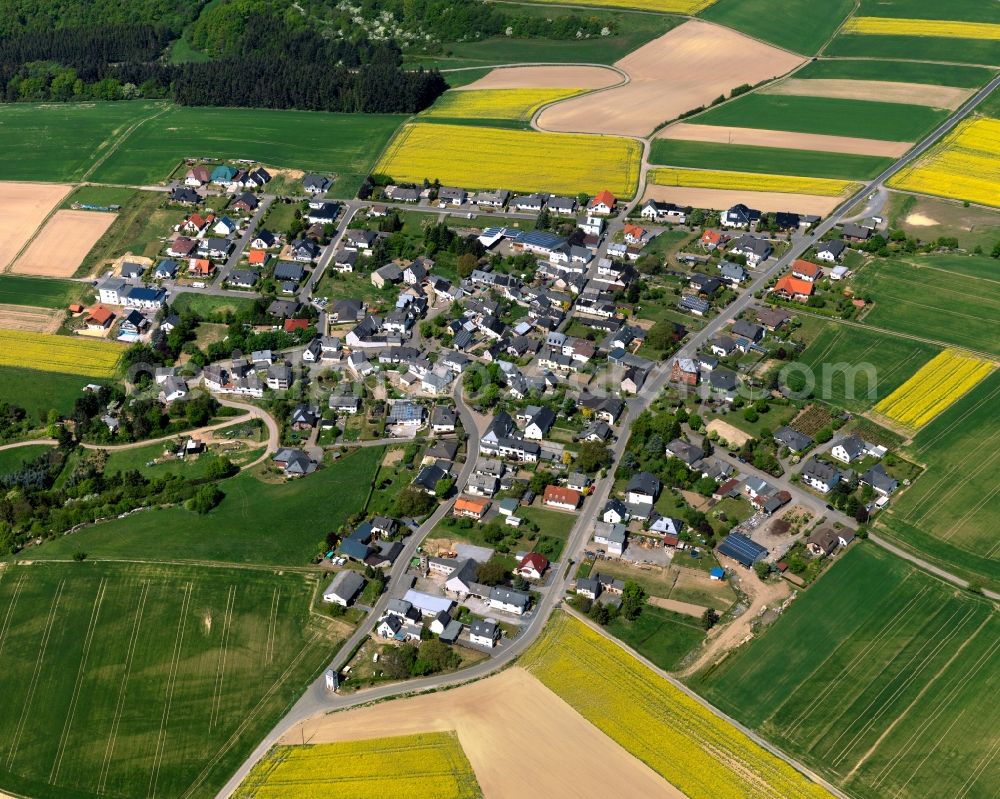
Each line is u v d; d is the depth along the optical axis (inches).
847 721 5910.4
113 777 5866.1
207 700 6225.4
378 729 5944.9
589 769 5649.6
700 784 5561.0
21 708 6264.8
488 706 6043.3
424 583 6978.4
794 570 6894.7
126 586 6948.8
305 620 6707.7
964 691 6048.2
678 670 6259.8
